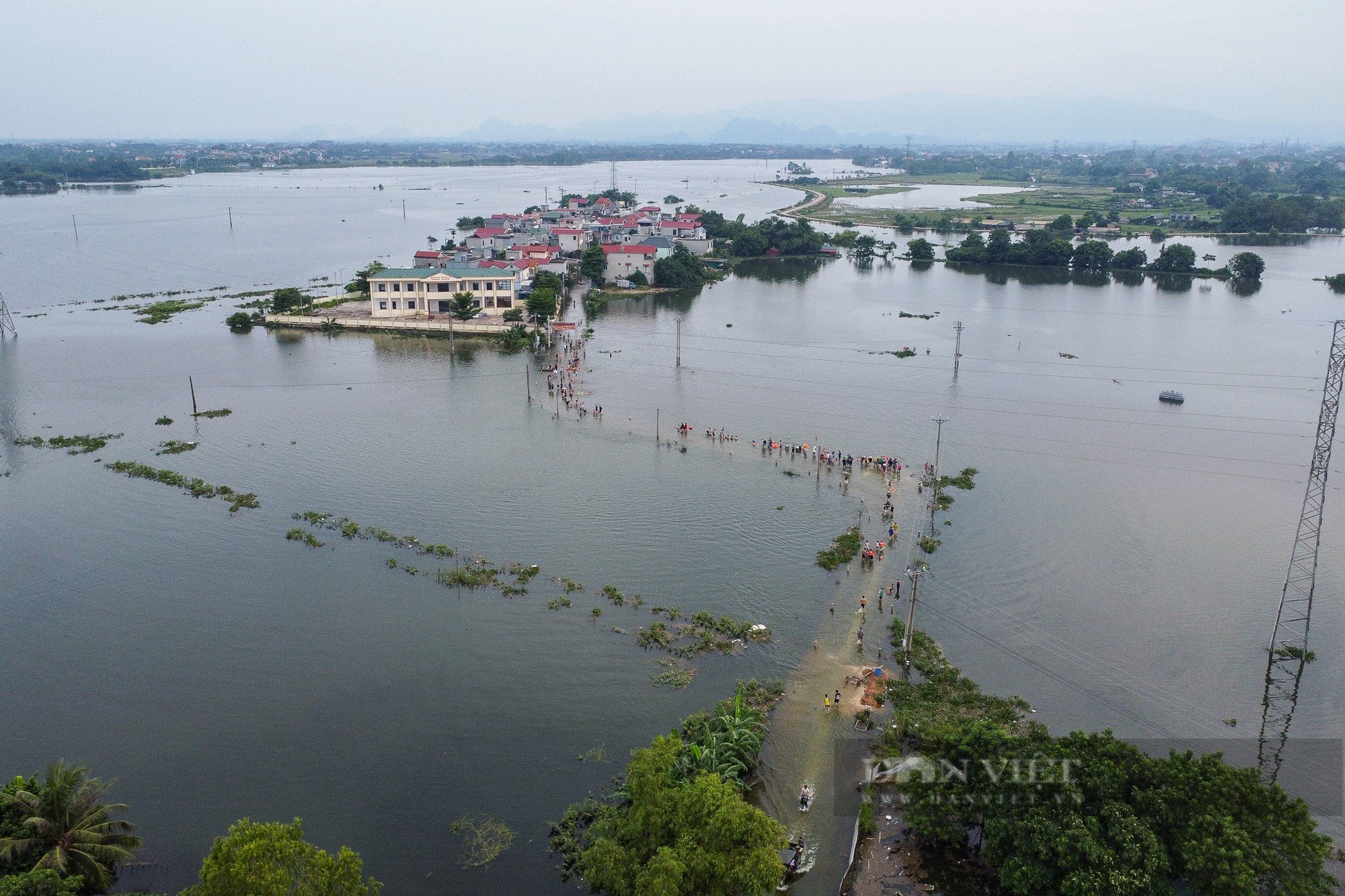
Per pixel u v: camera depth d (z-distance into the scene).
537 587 79.81
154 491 99.75
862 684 66.88
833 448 114.75
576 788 56.78
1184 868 44.62
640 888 44.50
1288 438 120.38
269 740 60.75
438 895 48.91
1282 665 70.25
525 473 105.25
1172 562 85.94
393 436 117.75
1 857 44.56
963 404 134.38
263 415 126.56
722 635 72.88
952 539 89.94
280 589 79.19
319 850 43.56
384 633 72.88
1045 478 106.00
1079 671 68.94
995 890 48.94
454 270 193.38
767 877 44.66
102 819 49.12
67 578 80.81
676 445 115.44
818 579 81.81
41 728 61.53
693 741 59.31
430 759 59.16
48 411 127.50
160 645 71.12
